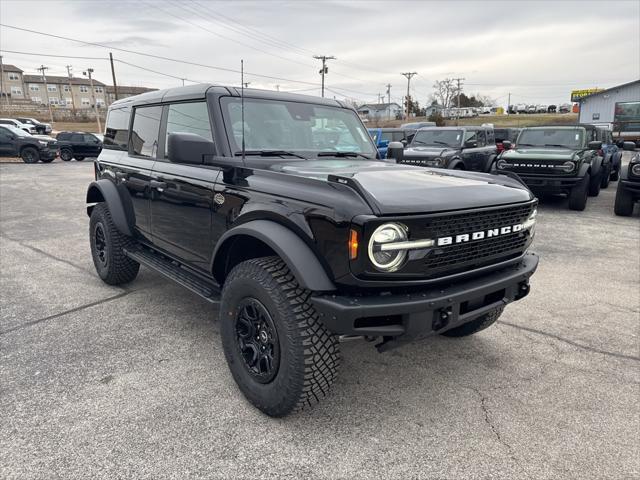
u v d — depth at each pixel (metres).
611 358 3.59
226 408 2.88
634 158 9.16
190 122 3.64
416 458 2.48
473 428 2.73
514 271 2.96
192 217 3.46
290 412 2.69
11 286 5.06
